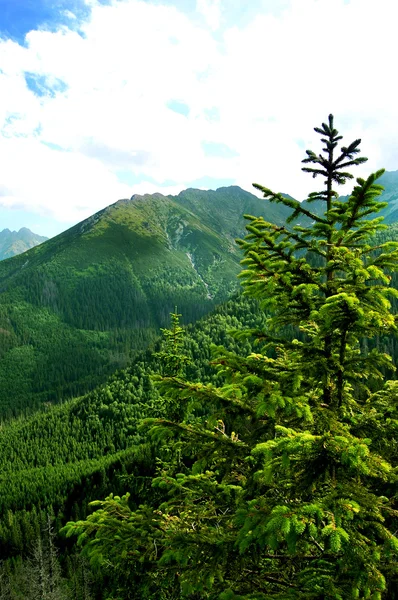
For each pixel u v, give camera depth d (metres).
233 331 7.89
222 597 5.79
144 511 8.20
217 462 7.45
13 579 68.56
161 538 7.13
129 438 124.94
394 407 6.77
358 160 7.27
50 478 105.44
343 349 7.20
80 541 7.22
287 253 7.50
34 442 136.12
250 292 7.37
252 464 7.44
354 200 6.82
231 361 7.10
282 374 6.99
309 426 7.11
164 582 7.30
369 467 5.96
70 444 130.88
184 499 8.55
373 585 5.20
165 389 7.43
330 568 6.24
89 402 148.00
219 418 6.84
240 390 6.16
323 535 4.85
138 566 7.27
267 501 6.14
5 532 85.44
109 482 94.25
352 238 7.66
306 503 5.39
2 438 144.50
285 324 7.72
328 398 8.00
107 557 7.28
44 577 47.81
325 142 7.48
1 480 113.56
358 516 5.82
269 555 7.31
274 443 5.39
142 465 87.81
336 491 5.66
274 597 5.73
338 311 6.38
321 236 7.66
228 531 7.25
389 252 6.75
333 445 5.63
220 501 8.55
